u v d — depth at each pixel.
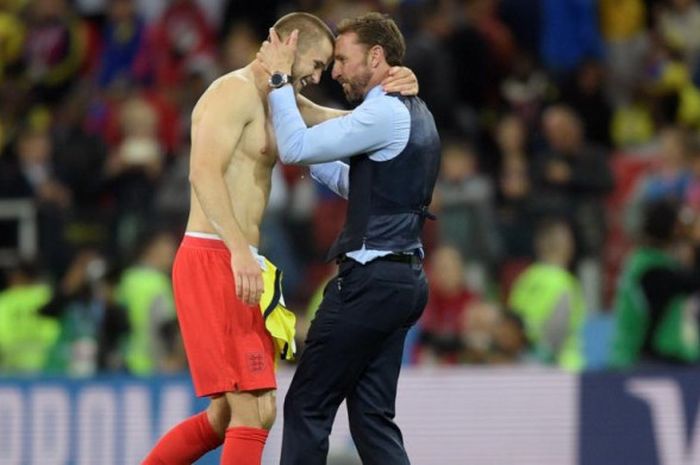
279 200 46.44
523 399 35.56
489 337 40.62
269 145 24.88
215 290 24.64
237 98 24.50
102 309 42.44
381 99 24.56
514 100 51.69
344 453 34.34
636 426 35.47
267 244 45.12
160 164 49.28
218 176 24.14
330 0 51.06
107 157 49.09
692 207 45.69
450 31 51.88
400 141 24.53
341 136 24.25
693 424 35.47
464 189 45.69
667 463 35.38
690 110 53.62
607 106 51.50
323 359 25.00
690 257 40.94
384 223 24.69
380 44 24.80
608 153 50.22
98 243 45.62
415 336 41.31
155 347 41.28
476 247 45.12
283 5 53.31
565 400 35.50
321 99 46.78
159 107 50.78
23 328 43.19
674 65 54.09
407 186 24.69
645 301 38.22
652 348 38.28
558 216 44.84
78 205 48.38
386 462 25.33
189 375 35.75
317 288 45.12
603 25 55.38
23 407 35.88
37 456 35.75
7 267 47.34
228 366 24.56
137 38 54.28
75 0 57.44
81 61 55.72
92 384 35.84
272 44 24.58
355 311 24.78
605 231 46.38
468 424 35.44
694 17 55.81
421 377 35.62
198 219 24.94
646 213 38.69
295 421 25.17
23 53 55.88
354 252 24.75
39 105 55.03
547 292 42.22
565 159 47.56
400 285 24.72
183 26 54.12
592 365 43.66
